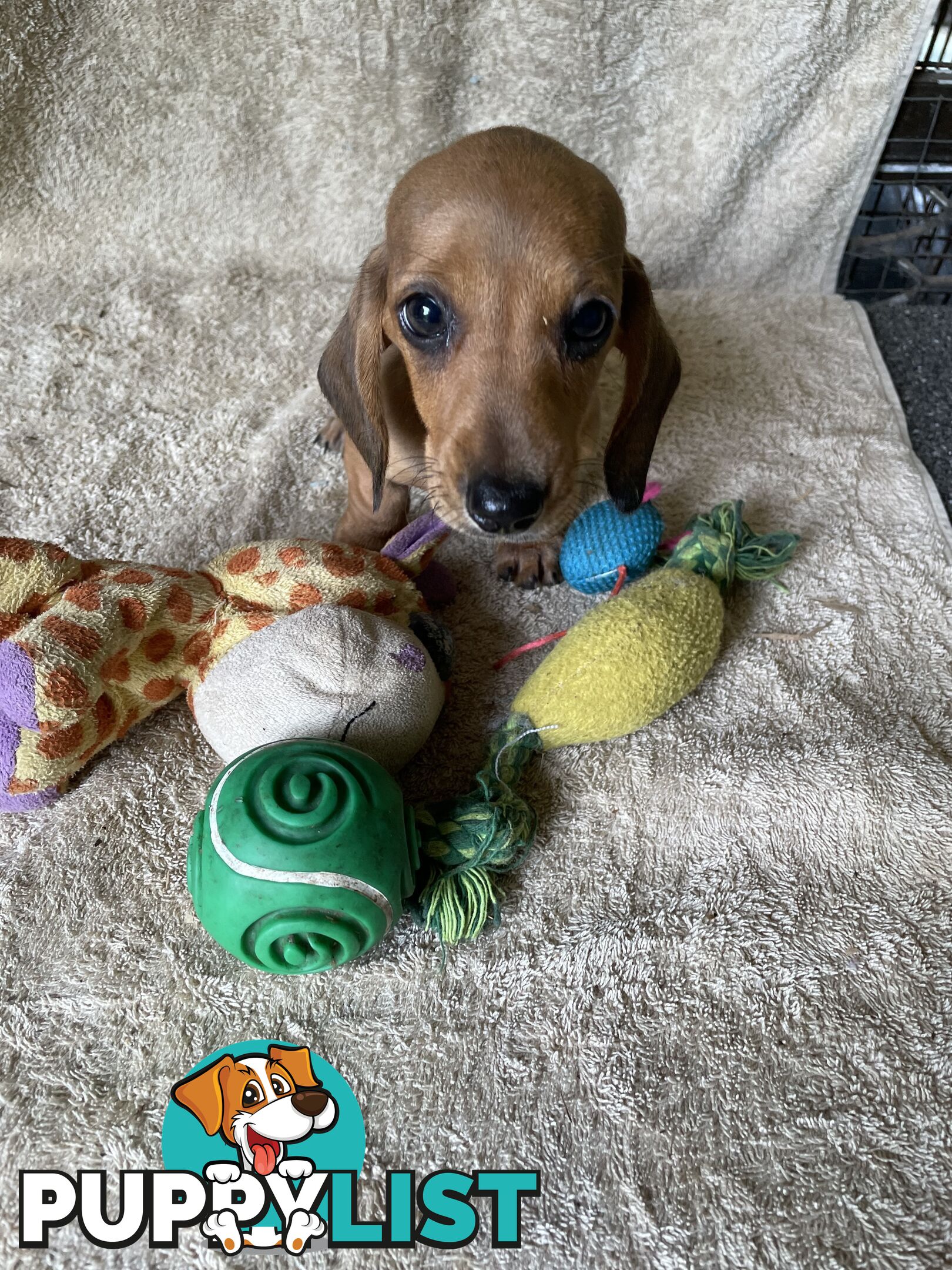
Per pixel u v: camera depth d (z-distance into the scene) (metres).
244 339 0.50
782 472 0.44
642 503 0.36
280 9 0.48
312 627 0.29
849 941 0.29
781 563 0.37
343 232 0.54
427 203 0.30
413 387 0.33
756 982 0.29
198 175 0.52
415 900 0.29
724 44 0.49
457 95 0.51
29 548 0.31
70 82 0.49
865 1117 0.26
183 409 0.46
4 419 0.45
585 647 0.32
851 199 0.53
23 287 0.52
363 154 0.52
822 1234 0.25
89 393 0.46
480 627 0.38
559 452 0.29
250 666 0.29
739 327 0.52
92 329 0.50
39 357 0.48
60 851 0.31
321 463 0.44
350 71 0.50
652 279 0.56
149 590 0.30
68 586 0.31
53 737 0.28
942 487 0.45
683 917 0.30
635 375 0.35
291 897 0.25
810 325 0.52
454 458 0.29
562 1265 0.24
